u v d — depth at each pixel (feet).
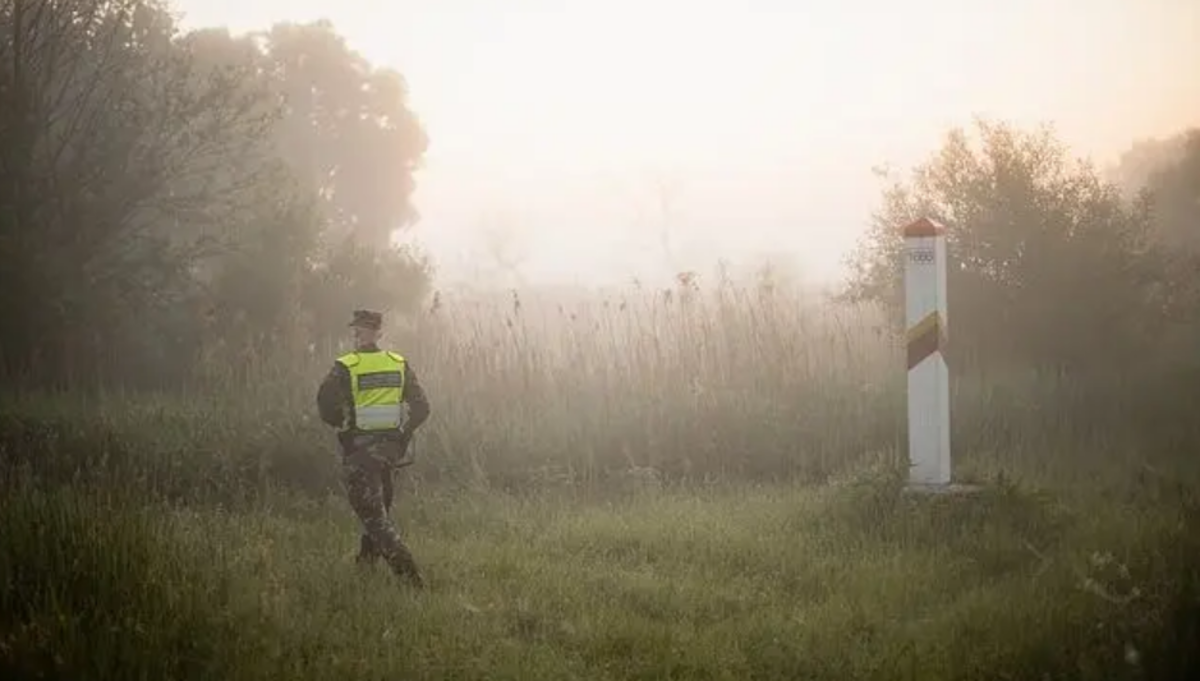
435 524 44.80
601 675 26.68
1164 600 28.96
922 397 44.37
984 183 80.02
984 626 28.91
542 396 62.13
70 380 69.05
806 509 44.62
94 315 76.84
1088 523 39.63
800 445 56.59
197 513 43.57
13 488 38.81
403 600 32.14
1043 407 60.29
